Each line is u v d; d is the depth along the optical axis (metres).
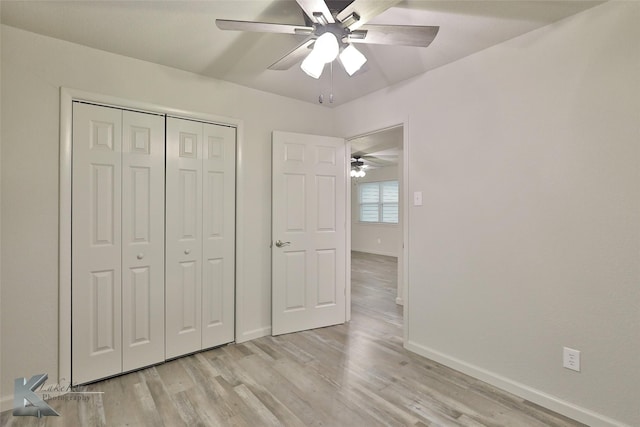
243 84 2.92
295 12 1.85
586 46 1.81
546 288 1.97
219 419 1.84
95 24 1.97
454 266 2.45
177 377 2.32
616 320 1.72
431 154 2.60
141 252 2.45
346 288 3.51
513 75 2.11
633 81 1.67
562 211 1.91
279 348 2.81
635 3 1.66
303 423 1.80
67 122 2.14
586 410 1.81
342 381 2.26
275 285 3.10
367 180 9.10
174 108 2.58
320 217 3.33
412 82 2.74
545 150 1.97
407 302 2.79
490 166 2.23
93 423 1.81
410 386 2.19
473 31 2.03
